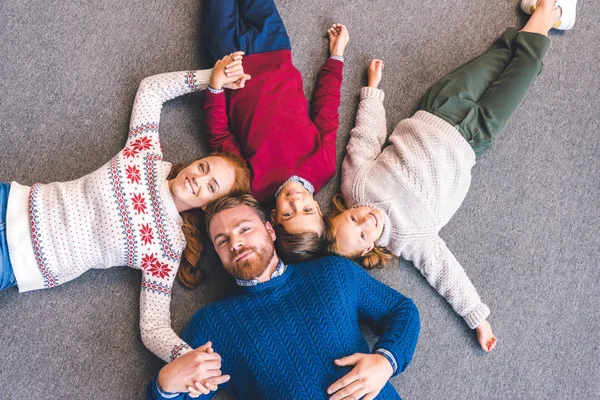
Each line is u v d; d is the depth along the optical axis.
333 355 1.36
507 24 1.82
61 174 1.56
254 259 1.37
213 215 1.42
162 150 1.62
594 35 1.81
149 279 1.45
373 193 1.59
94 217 1.40
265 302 1.40
